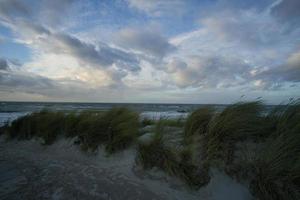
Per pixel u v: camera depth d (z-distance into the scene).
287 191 2.36
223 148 3.08
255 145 3.14
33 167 4.06
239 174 2.81
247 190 2.67
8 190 3.10
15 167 4.16
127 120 4.61
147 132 4.84
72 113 6.00
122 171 3.51
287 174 2.46
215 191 2.78
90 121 5.02
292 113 3.24
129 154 3.92
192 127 3.85
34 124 6.45
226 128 3.14
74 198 2.77
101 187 3.02
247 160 2.86
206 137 3.40
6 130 7.42
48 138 5.46
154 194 2.81
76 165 3.96
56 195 2.87
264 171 2.57
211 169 3.02
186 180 2.93
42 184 3.22
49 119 6.17
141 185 3.04
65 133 5.45
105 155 4.13
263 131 3.28
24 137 6.39
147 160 3.40
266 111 3.73
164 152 3.31
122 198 2.74
